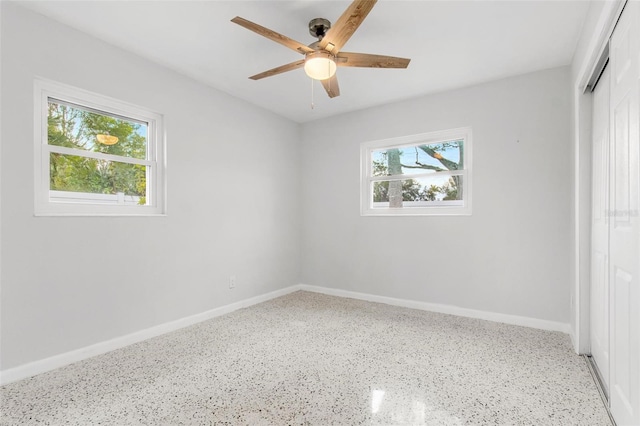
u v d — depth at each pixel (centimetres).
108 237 248
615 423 158
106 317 246
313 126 440
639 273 127
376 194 397
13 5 201
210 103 327
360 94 349
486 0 197
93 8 206
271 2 200
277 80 315
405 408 172
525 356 234
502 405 174
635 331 135
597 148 214
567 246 282
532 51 258
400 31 231
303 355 238
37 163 215
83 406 175
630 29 140
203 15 214
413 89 336
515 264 304
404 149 378
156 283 279
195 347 253
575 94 246
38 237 212
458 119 332
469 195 330
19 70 204
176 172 296
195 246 312
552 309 288
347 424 159
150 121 284
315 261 438
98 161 250
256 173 382
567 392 186
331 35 187
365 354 239
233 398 182
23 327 205
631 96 141
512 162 305
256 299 378
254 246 378
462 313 330
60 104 229
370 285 391
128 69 261
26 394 186
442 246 343
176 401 179
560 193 284
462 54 264
